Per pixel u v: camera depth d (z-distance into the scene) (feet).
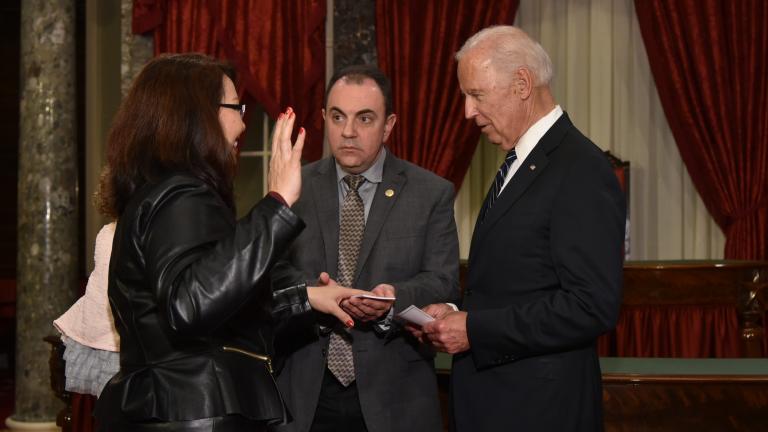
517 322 7.46
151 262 5.68
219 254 5.68
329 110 8.90
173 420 5.75
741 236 20.54
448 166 21.15
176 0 21.25
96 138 22.70
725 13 20.72
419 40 21.27
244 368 6.05
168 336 5.91
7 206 30.60
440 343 7.78
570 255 7.33
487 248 7.93
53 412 19.54
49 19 19.71
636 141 21.65
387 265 8.78
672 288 18.19
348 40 21.81
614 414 9.42
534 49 7.89
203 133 6.16
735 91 20.62
